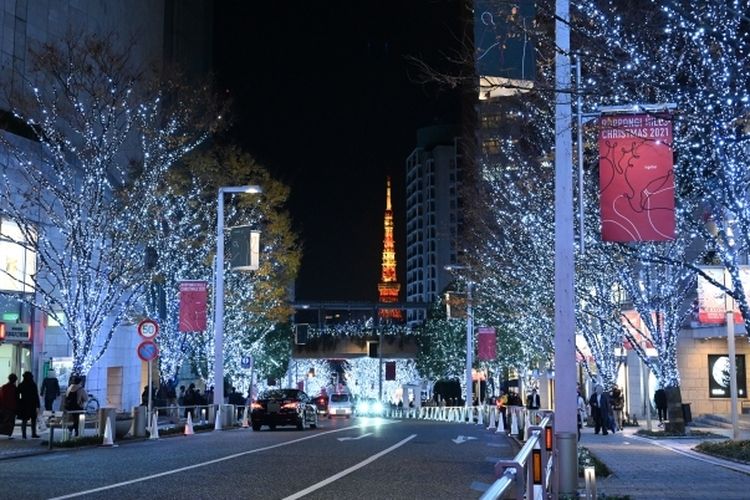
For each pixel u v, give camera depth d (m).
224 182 41.34
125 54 37.91
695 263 26.66
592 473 8.46
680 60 13.33
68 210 28.09
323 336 93.19
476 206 36.78
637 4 15.79
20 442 22.12
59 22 37.50
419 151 188.75
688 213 19.03
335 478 13.80
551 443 10.53
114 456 18.02
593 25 13.77
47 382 29.48
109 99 28.80
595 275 28.31
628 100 12.01
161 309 49.19
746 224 15.34
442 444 22.00
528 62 15.48
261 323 46.28
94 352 37.66
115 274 28.36
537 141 29.94
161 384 38.75
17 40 34.56
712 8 10.77
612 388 33.25
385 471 14.96
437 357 71.62
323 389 92.81
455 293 53.44
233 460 16.84
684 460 18.67
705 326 37.16
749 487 13.66
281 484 12.95
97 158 28.27
